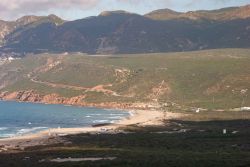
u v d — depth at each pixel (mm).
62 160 128750
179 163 115375
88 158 131875
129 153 140375
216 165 112188
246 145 160750
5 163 124000
